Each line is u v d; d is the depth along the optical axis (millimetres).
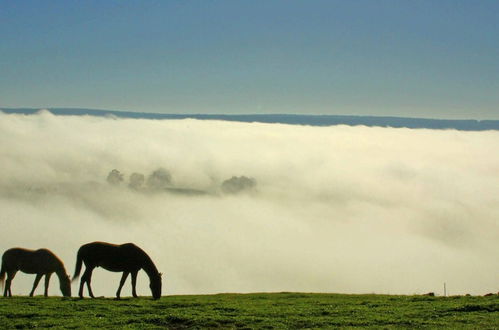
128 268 31484
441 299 30656
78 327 23281
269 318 25312
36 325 23734
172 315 25375
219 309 27469
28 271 32156
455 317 24938
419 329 22969
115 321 24375
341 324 24234
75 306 27500
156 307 27875
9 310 26156
